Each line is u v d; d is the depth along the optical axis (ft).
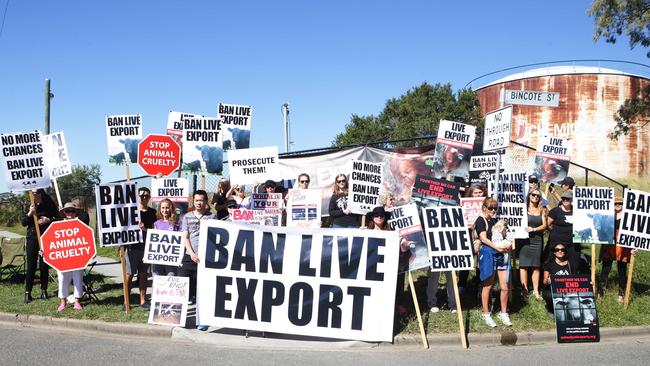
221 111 39.06
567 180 29.27
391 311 22.71
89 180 114.83
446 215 23.80
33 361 19.66
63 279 26.48
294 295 23.32
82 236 26.35
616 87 132.98
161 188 33.88
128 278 29.71
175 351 21.33
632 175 131.75
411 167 41.73
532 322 24.68
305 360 20.26
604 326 24.66
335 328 22.91
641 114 94.63
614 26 77.71
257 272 23.66
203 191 25.03
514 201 28.55
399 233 24.36
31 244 28.63
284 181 42.34
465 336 22.90
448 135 31.78
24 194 90.94
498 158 27.78
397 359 20.59
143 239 27.99
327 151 42.39
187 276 25.03
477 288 27.55
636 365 19.90
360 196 28.09
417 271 33.63
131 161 34.55
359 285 23.02
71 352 20.94
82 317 25.39
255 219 30.25
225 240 24.06
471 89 159.22
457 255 23.45
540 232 28.63
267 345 22.41
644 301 28.43
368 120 175.42
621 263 29.35
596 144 132.26
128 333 24.03
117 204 26.35
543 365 19.89
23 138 27.78
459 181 36.78
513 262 30.63
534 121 136.77
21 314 26.02
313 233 23.59
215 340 23.00
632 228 27.37
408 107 161.38
